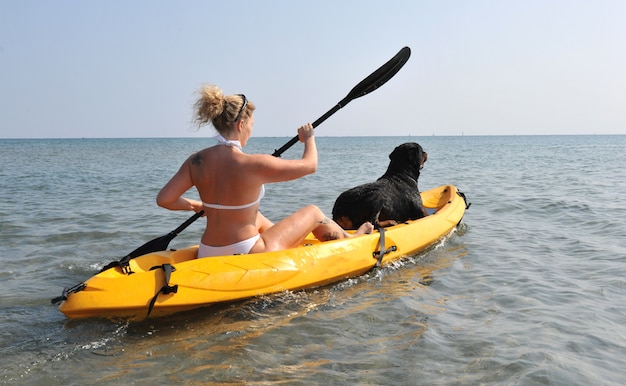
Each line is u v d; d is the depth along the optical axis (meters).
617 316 3.68
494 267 4.96
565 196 10.07
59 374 2.88
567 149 48.06
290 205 9.15
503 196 10.17
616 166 20.22
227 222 3.89
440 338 3.30
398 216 5.95
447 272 4.79
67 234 6.49
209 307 3.75
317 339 3.31
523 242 6.03
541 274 4.71
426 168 19.94
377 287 4.36
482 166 21.08
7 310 3.87
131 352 3.15
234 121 3.75
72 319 3.59
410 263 5.09
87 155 38.34
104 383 2.78
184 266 3.73
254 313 3.73
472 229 6.83
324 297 4.10
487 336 3.32
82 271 4.91
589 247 5.73
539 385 2.71
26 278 4.68
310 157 3.91
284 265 4.05
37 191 11.77
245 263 3.88
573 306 3.87
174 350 3.17
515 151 42.81
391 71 5.52
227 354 3.10
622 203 9.01
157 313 3.59
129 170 19.86
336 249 4.46
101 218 7.77
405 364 2.96
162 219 7.68
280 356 3.07
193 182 3.87
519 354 3.05
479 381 2.75
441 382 2.75
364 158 31.41
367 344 3.23
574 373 2.82
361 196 5.61
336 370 2.89
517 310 3.79
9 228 6.91
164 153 44.50
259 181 3.79
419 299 4.05
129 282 3.59
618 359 3.02
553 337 3.30
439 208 6.78
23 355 3.12
